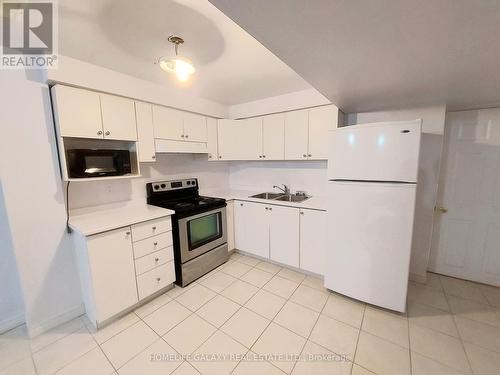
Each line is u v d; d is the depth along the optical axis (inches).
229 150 125.6
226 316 77.2
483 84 63.9
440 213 100.8
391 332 69.3
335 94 75.2
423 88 68.2
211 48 65.1
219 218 111.6
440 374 55.8
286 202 104.3
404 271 72.3
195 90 102.6
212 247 107.6
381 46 43.8
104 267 70.3
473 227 95.0
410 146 67.2
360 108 96.4
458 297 86.4
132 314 78.4
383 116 98.2
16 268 71.9
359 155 75.4
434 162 91.0
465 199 95.2
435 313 77.6
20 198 65.1
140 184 102.3
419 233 96.3
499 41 40.9
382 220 73.7
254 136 120.6
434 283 96.5
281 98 109.9
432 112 89.4
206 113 115.4
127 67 76.5
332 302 84.1
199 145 112.8
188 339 67.7
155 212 86.7
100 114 75.6
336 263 84.6
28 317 68.2
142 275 80.7
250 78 88.4
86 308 78.1
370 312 78.4
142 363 59.9
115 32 56.5
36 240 68.7
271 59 72.4
